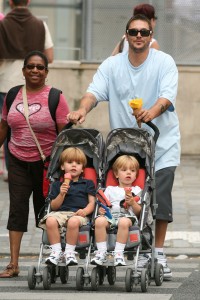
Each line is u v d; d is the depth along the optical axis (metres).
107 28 26.17
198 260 16.50
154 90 14.45
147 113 13.80
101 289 13.80
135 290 13.72
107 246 13.41
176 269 15.60
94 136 14.11
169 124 14.59
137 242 13.33
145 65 14.43
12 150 14.82
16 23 21.88
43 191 14.48
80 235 13.37
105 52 26.19
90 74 26.00
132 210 13.65
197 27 26.05
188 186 22.61
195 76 25.95
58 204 13.66
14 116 14.67
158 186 14.48
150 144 13.92
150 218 13.76
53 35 40.09
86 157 14.03
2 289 13.80
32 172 14.81
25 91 14.73
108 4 26.12
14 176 14.84
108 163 14.02
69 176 13.62
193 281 14.52
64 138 14.05
